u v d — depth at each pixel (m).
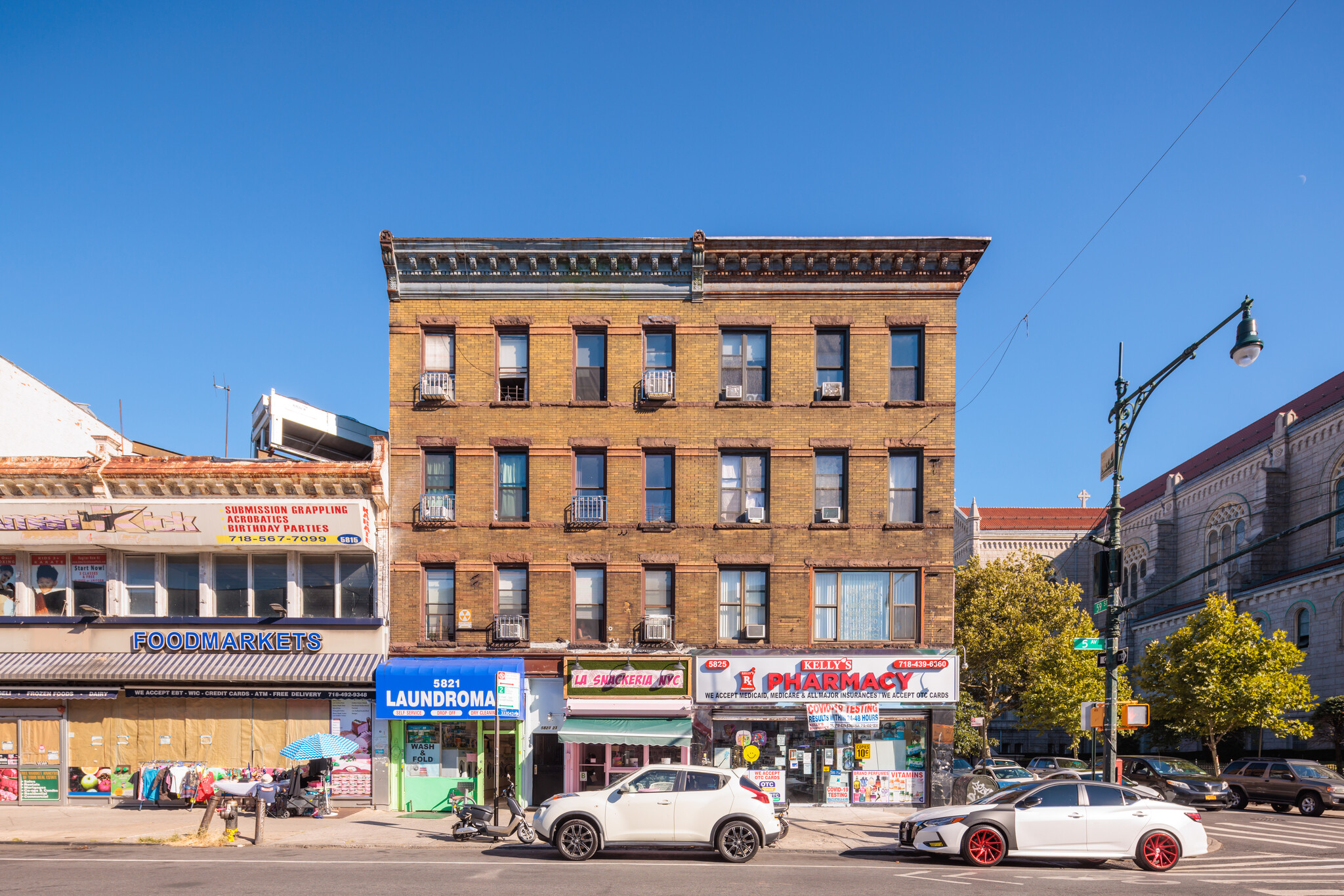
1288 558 45.12
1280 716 32.44
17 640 22.50
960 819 15.46
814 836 18.25
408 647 22.30
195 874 13.59
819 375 23.28
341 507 21.80
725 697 21.94
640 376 23.09
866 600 22.64
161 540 21.89
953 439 22.83
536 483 22.81
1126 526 62.16
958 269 23.09
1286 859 16.28
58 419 27.44
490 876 13.56
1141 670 35.31
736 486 23.02
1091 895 12.47
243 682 21.75
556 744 22.28
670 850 16.61
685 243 22.94
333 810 21.33
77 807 21.64
